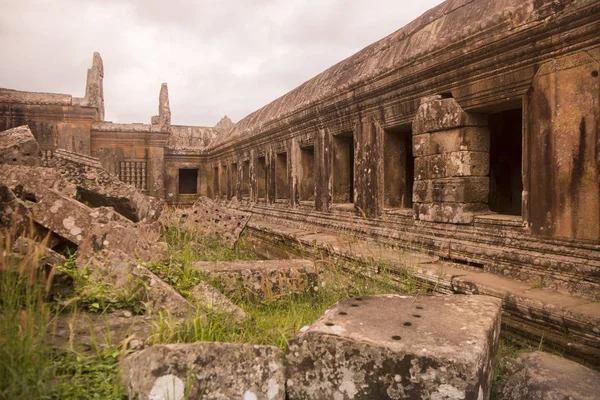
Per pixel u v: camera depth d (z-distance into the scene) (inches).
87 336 125.7
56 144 657.0
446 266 219.3
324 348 101.5
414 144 259.9
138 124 725.3
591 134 161.6
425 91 251.1
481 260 205.9
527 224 189.0
